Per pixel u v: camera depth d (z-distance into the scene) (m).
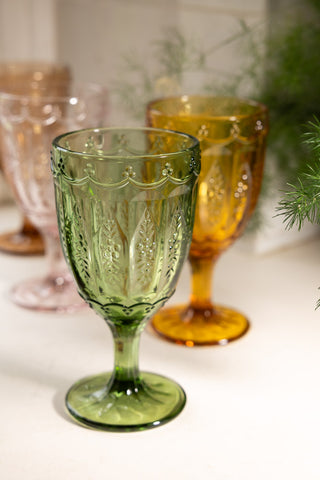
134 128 0.63
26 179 0.78
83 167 0.56
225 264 0.87
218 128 0.66
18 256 0.89
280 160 0.86
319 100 0.86
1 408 0.62
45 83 0.92
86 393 0.63
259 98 0.85
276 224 0.89
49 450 0.58
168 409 0.61
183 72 0.90
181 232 0.58
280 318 0.75
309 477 0.56
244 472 0.56
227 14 0.86
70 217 0.58
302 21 0.88
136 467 0.56
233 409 0.62
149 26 0.93
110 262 0.58
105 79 1.00
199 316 0.73
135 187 0.56
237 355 0.69
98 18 0.99
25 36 1.04
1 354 0.69
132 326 0.61
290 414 0.62
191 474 0.56
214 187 0.67
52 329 0.74
